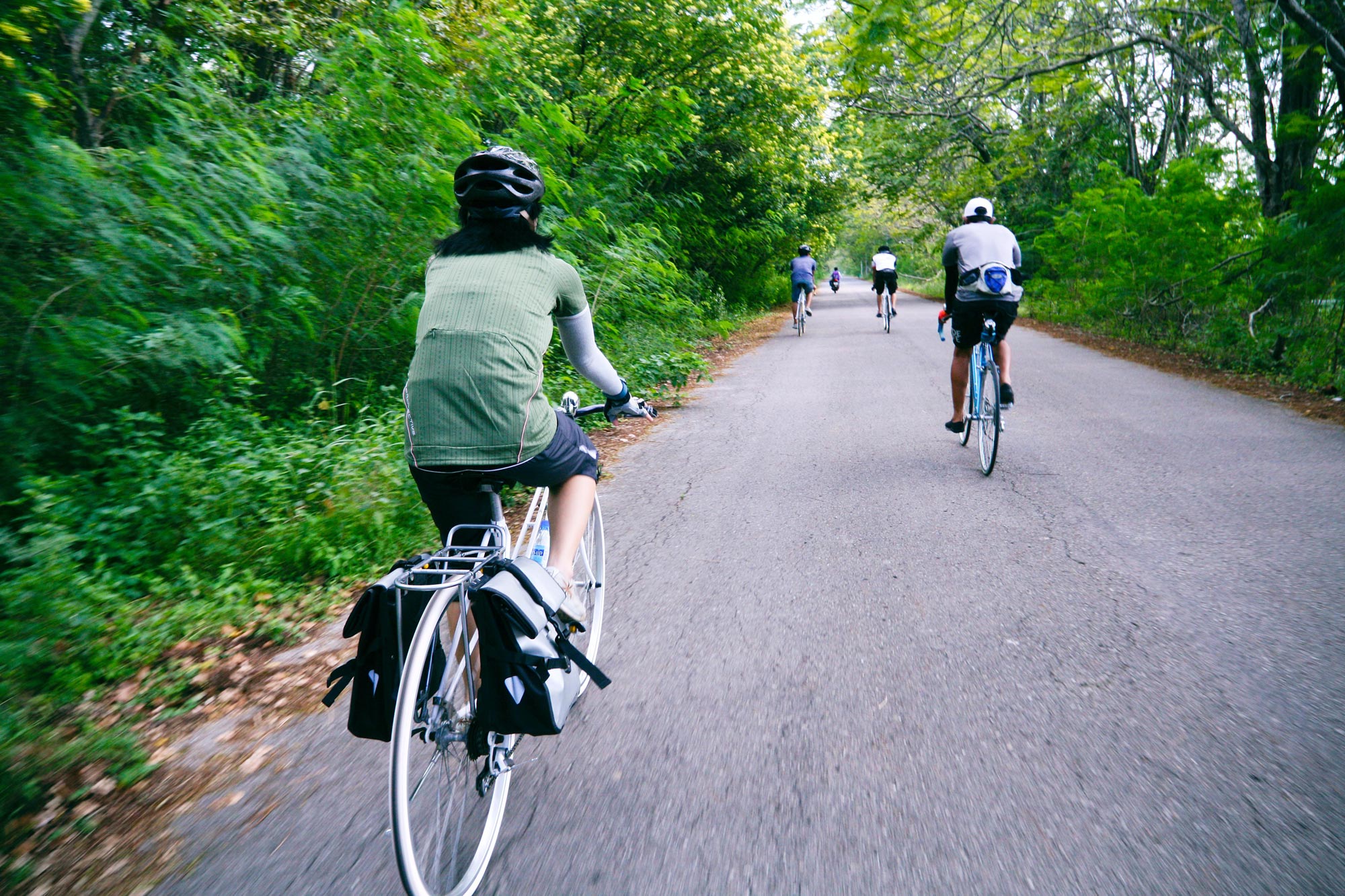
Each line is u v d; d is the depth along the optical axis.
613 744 3.10
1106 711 3.17
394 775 2.17
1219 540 4.91
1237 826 2.51
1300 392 9.48
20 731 3.18
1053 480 6.29
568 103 12.84
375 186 6.99
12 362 4.76
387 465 5.59
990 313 6.49
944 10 11.31
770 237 25.59
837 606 4.23
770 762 2.95
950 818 2.60
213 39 8.41
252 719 3.45
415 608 2.56
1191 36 15.09
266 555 4.88
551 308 2.67
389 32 7.48
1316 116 13.27
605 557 4.61
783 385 11.61
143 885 2.49
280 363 7.04
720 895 2.34
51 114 5.72
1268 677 3.37
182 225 5.28
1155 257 13.80
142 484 5.03
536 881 2.43
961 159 29.27
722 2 17.09
